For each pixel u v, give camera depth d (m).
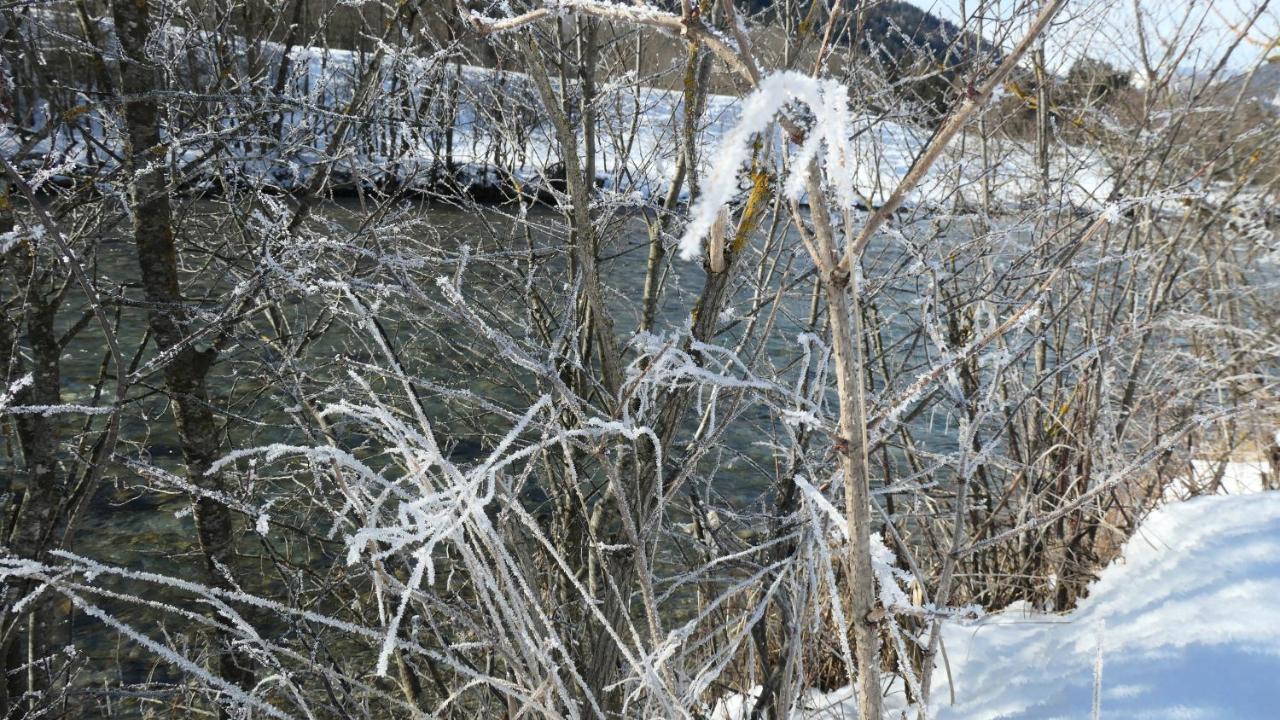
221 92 3.12
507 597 2.42
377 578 2.09
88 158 3.27
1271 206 4.65
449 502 1.90
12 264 2.90
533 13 1.35
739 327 4.86
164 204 3.17
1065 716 2.52
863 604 1.51
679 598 4.86
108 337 2.48
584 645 2.69
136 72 2.94
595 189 3.72
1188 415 4.59
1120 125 4.61
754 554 2.87
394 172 3.66
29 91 3.00
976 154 4.30
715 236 2.10
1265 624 2.66
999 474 4.92
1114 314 4.10
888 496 3.83
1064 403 4.45
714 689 3.53
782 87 0.75
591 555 2.96
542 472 3.91
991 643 3.42
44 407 2.46
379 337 2.18
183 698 3.27
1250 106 4.66
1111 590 3.48
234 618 2.05
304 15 3.51
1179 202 4.11
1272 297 5.25
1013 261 3.66
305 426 3.02
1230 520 3.61
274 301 3.20
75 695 2.75
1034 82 4.19
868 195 3.82
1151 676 2.55
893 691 3.32
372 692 2.44
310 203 3.25
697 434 2.41
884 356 3.69
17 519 3.21
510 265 3.85
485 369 4.03
